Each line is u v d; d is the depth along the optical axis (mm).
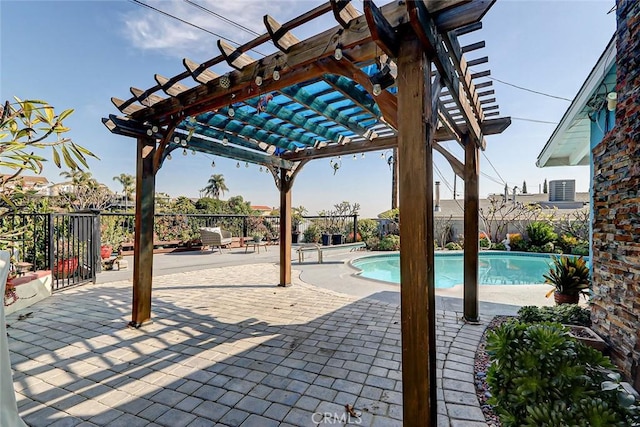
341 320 4066
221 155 4734
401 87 1778
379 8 1742
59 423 2061
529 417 1631
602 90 4059
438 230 14148
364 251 12430
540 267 10281
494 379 1977
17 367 2801
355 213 14250
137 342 3354
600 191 2943
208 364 2865
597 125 4652
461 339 3389
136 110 3609
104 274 7121
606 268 2783
